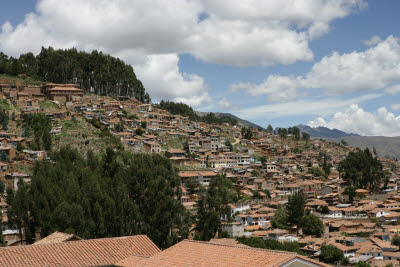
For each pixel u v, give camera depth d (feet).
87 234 214.28
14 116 646.33
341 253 323.57
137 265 114.21
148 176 249.14
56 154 299.58
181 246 119.34
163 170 262.88
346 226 428.15
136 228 230.68
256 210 462.19
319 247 345.92
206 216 314.55
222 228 344.49
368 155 629.10
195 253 111.96
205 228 306.55
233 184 569.23
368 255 331.98
